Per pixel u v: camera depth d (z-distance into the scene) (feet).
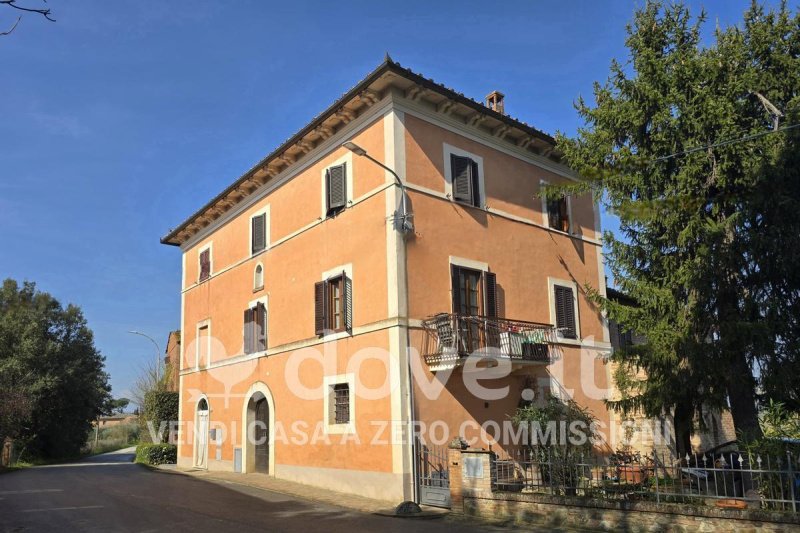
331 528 33.42
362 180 49.78
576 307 59.06
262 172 62.75
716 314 38.78
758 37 38.04
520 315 53.21
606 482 35.22
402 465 42.37
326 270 52.95
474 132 53.31
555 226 59.57
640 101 40.40
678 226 39.40
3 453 94.38
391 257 45.55
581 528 32.01
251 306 64.64
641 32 42.01
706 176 38.24
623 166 40.75
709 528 27.53
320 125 53.01
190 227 79.00
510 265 53.57
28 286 132.87
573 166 45.27
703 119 37.40
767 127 37.86
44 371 119.65
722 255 37.11
